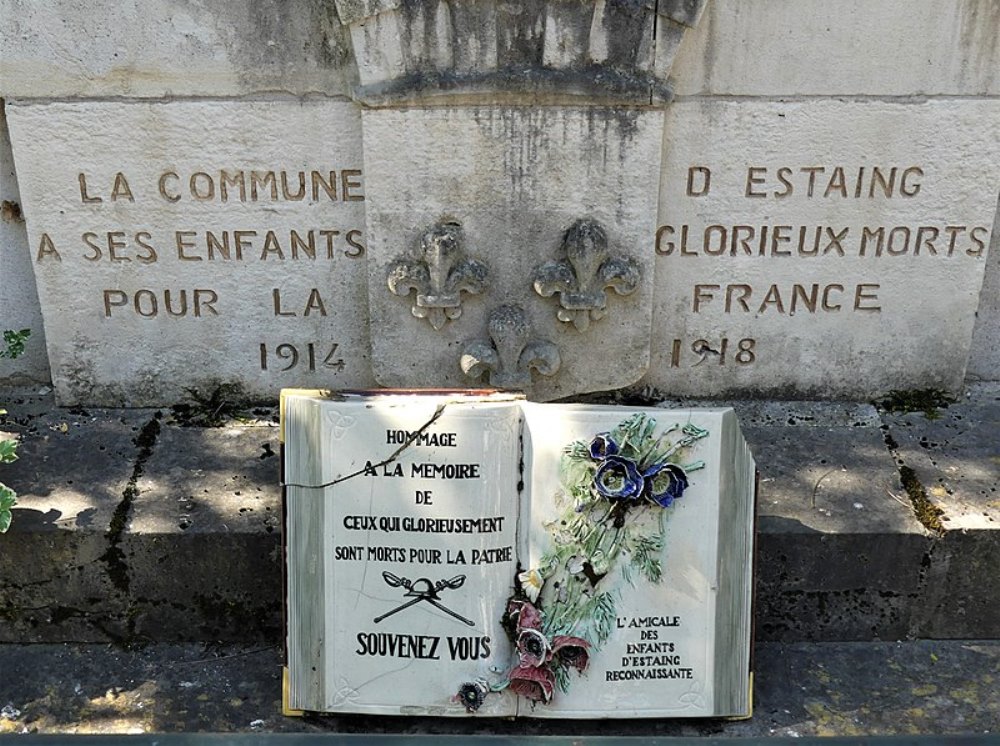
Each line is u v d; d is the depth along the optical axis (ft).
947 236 3.19
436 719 2.66
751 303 3.29
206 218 3.16
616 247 3.12
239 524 2.85
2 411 3.18
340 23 2.89
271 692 2.75
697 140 3.06
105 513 2.88
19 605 2.88
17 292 3.37
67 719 2.65
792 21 2.91
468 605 2.62
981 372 3.48
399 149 3.00
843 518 2.89
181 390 3.39
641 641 2.63
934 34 2.93
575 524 2.61
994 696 2.75
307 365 3.38
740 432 2.62
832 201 3.14
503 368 3.23
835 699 2.73
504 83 2.88
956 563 2.86
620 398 3.43
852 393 3.41
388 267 3.15
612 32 2.85
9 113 3.00
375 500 2.60
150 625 2.91
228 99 3.01
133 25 2.90
